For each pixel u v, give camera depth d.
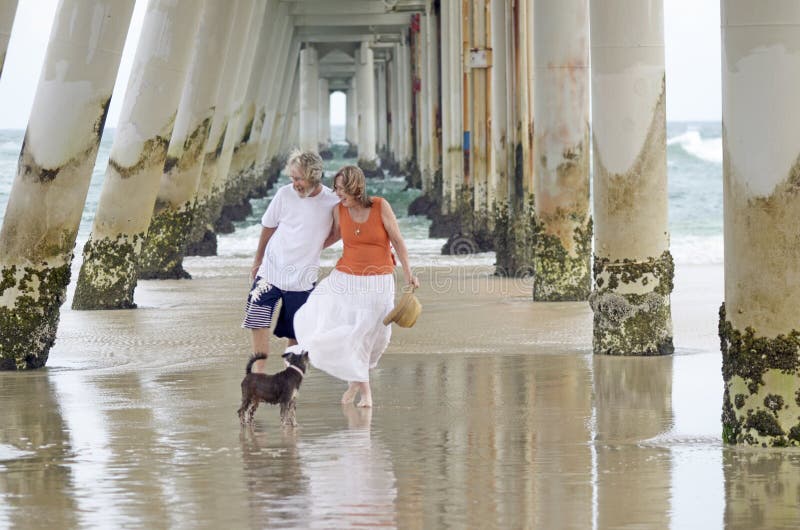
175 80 28.77
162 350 20.31
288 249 14.42
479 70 48.91
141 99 28.30
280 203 14.48
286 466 11.12
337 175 13.73
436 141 74.25
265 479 10.59
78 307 27.44
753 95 11.42
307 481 10.52
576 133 28.08
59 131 19.02
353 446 12.05
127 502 9.80
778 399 11.77
